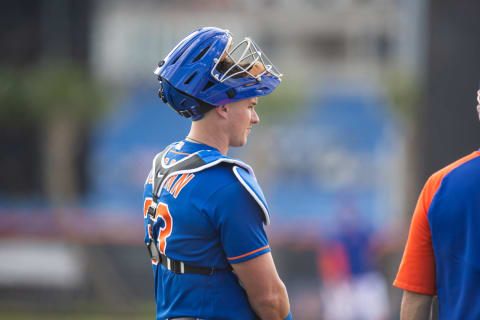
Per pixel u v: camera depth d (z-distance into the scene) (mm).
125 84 84938
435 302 7355
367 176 81625
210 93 6715
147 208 7277
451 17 41969
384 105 76125
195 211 6652
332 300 34844
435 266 7004
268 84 6910
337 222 35312
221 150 6996
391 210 71375
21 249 37000
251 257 6586
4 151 63281
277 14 96125
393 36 94062
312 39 96562
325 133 83125
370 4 94562
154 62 90188
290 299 35531
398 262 35406
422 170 42906
